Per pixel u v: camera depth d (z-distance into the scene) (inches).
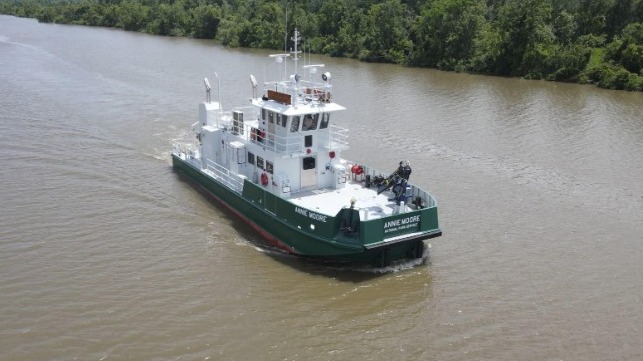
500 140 1601.9
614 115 1942.7
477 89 2455.7
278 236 941.8
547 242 978.7
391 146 1524.4
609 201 1170.6
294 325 737.0
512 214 1094.4
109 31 4835.1
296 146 972.6
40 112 1793.8
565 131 1712.6
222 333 716.0
